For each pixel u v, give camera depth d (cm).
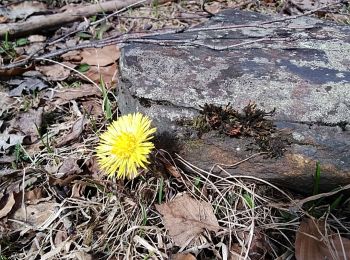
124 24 24
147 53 16
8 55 22
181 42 17
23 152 18
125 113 16
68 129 18
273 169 15
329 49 17
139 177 16
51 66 21
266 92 15
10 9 26
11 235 15
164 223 14
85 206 16
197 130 15
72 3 26
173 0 26
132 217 15
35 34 24
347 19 24
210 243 14
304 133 14
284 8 24
